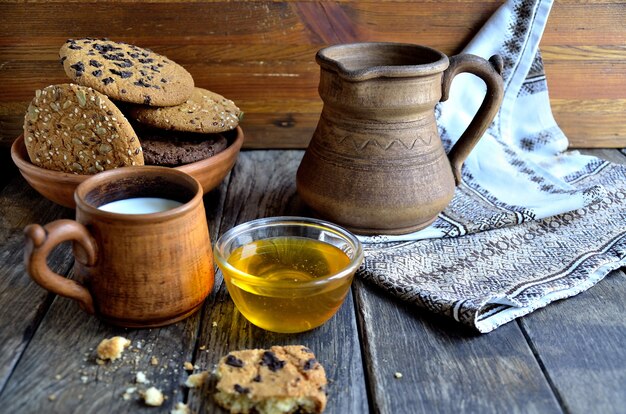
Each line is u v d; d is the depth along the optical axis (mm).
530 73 777
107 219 484
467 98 783
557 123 814
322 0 742
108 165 601
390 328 533
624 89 794
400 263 594
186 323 531
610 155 810
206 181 646
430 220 644
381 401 470
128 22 734
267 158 789
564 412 466
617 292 574
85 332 518
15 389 470
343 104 589
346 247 554
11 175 739
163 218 489
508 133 789
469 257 609
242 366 472
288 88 776
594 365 501
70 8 724
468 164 746
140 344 509
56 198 623
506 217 653
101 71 612
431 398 473
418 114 603
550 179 719
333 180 611
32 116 611
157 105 625
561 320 542
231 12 738
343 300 535
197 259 515
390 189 604
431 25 761
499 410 466
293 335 525
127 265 493
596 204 679
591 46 774
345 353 509
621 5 754
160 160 624
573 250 614
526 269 589
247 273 535
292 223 573
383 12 750
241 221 663
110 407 461
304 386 458
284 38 753
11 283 563
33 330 519
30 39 733
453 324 538
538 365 500
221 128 650
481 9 756
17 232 635
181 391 475
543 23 745
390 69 568
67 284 495
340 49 631
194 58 755
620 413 465
